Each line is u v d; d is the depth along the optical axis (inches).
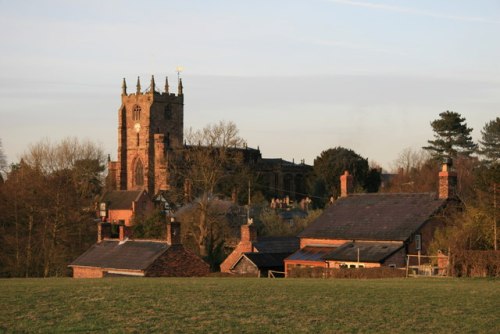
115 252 3068.4
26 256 3823.8
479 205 2758.4
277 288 1888.5
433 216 3004.4
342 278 2469.2
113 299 1665.8
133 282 2139.5
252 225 3479.3
